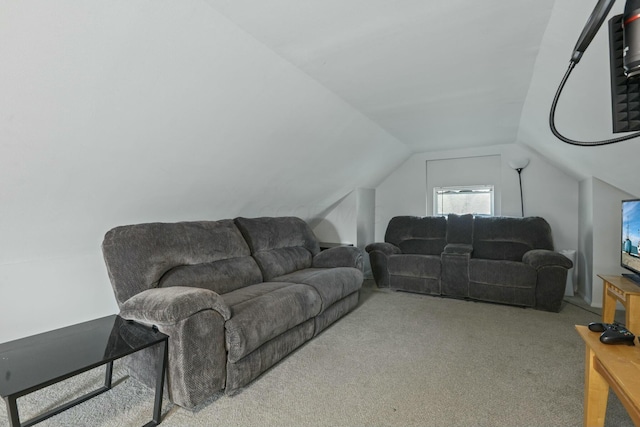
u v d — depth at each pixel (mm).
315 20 1480
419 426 1512
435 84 2248
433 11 1428
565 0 1275
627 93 929
